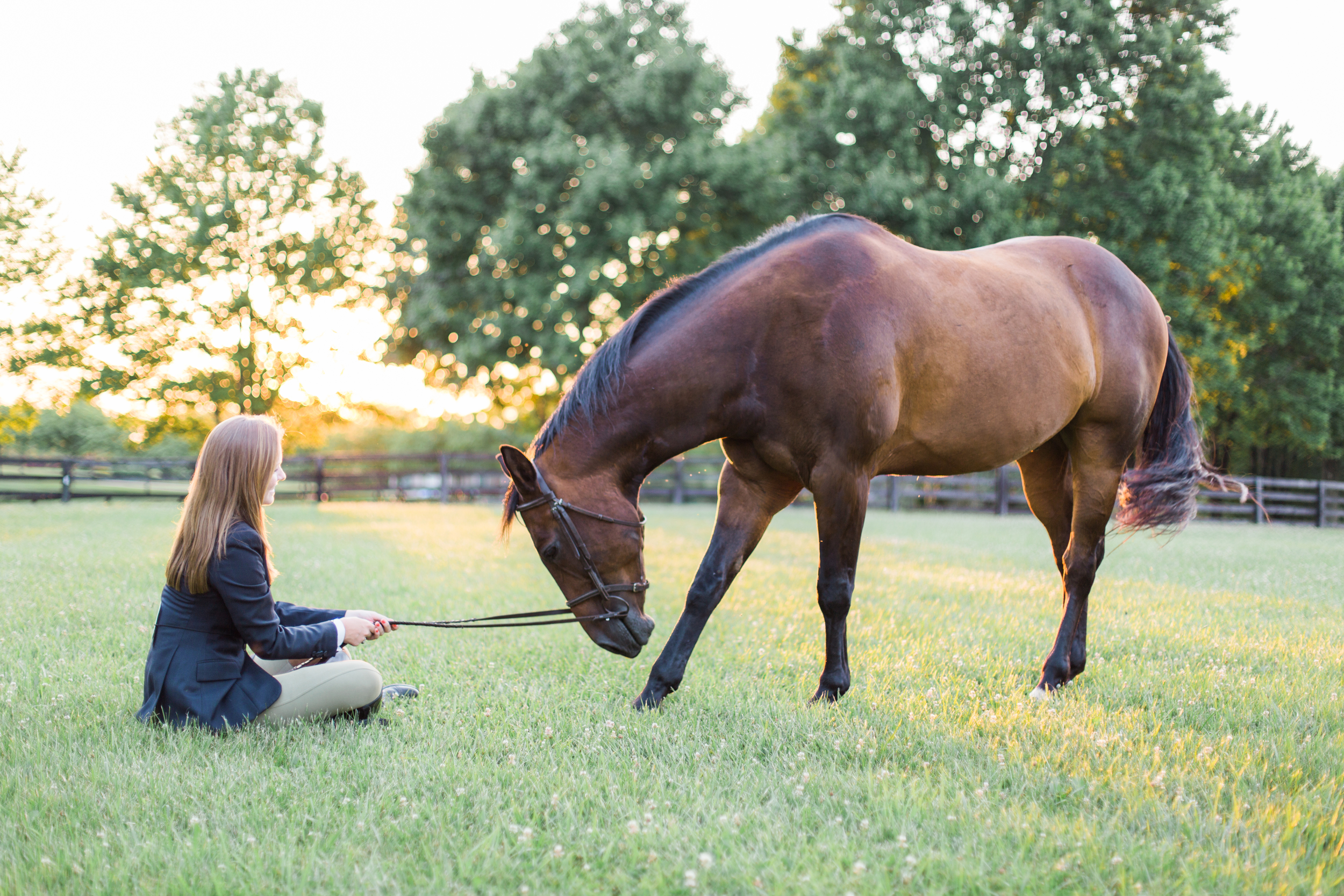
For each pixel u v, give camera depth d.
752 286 3.47
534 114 22.48
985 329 3.73
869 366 3.38
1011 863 2.08
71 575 6.82
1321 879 1.99
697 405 3.43
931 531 15.19
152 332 20.31
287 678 3.00
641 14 24.77
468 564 8.49
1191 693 3.69
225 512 2.82
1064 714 3.36
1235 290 23.42
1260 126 25.36
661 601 6.43
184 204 20.67
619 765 2.76
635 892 1.95
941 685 3.87
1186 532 16.14
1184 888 1.95
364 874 2.00
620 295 22.69
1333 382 24.98
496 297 22.86
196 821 2.18
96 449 37.12
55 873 1.98
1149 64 21.84
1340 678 4.03
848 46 23.84
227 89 21.48
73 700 3.33
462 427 49.28
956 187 21.19
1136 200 20.98
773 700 3.54
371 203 22.36
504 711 3.40
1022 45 21.94
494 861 2.07
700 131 22.83
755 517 3.75
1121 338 4.27
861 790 2.53
